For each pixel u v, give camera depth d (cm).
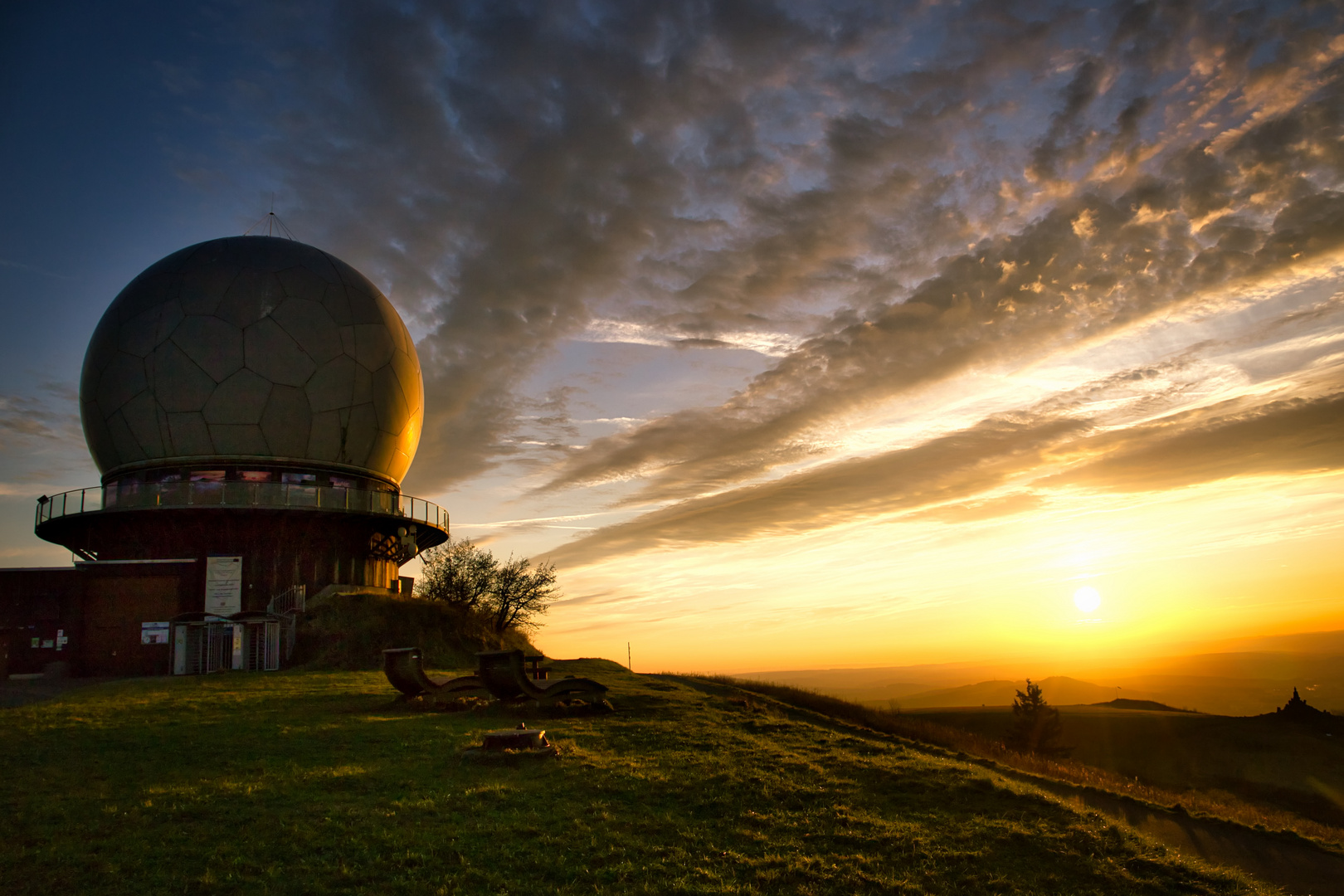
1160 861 912
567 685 1808
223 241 3956
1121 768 4394
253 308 3725
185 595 3312
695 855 857
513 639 3984
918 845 919
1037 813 1064
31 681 2986
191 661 3109
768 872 820
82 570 3197
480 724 1612
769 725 1675
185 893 713
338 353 3856
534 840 873
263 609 3528
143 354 3662
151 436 3644
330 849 828
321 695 2136
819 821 988
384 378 4047
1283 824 1275
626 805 1023
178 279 3766
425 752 1303
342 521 3812
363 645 3259
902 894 786
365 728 1545
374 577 4019
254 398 3656
